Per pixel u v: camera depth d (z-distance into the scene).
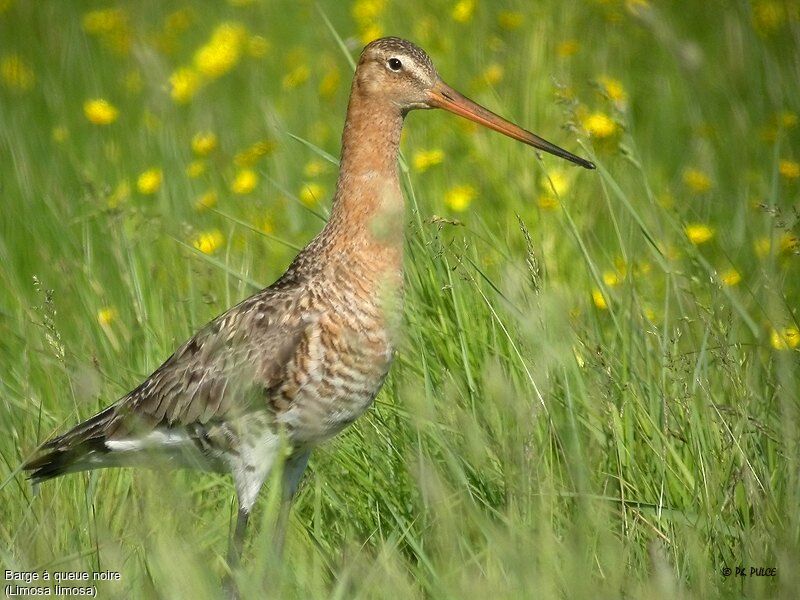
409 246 12.08
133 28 21.64
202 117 18.03
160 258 14.17
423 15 19.05
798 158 16.50
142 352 12.80
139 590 9.41
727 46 19.03
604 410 10.72
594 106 17.36
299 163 16.69
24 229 15.54
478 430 10.12
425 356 11.30
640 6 17.91
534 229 13.71
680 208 14.77
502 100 16.36
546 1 18.91
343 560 9.77
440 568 9.35
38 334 12.91
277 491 9.96
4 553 9.59
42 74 20.91
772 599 9.16
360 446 11.34
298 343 10.67
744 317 11.55
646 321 11.69
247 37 20.16
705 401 10.77
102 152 17.56
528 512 9.47
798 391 10.94
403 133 16.47
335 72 16.98
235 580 9.56
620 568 8.90
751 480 9.80
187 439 10.99
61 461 10.77
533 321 10.91
